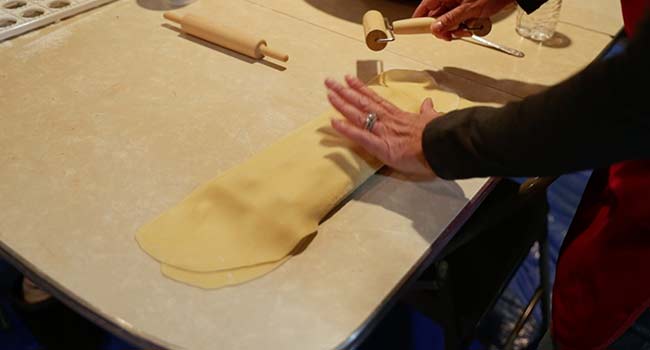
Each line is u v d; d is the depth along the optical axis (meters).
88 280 0.56
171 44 0.95
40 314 1.27
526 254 1.06
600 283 0.71
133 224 0.62
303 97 0.83
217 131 0.76
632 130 0.45
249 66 0.90
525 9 0.90
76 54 0.90
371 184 0.69
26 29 0.94
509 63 0.95
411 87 0.86
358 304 0.55
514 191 1.03
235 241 0.60
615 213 0.68
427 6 0.96
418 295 0.95
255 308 0.54
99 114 0.78
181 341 0.51
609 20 1.10
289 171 0.67
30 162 0.70
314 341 0.51
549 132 0.49
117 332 0.52
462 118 0.58
